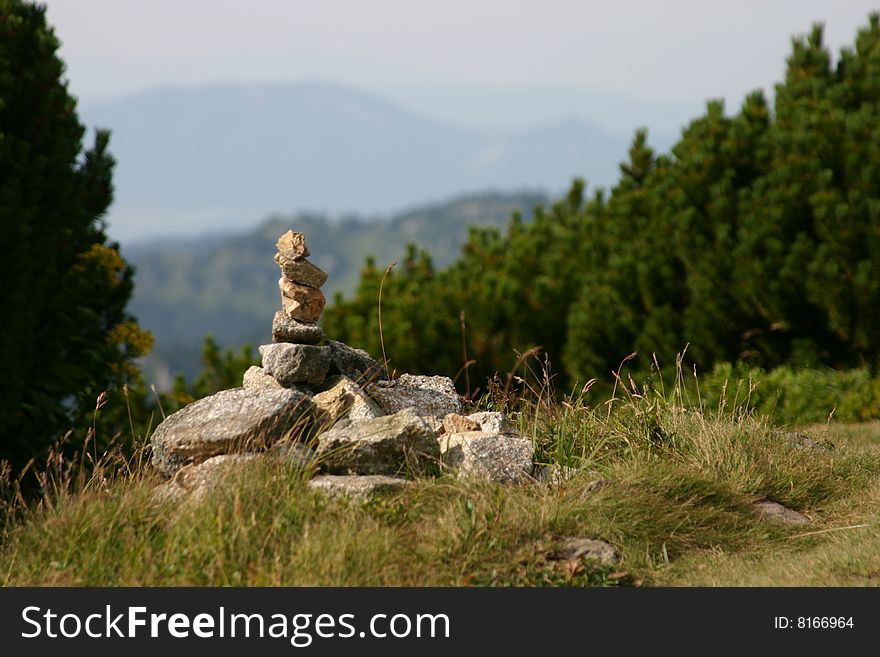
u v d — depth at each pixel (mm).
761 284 49250
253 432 22750
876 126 48688
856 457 28094
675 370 49812
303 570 18203
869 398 39562
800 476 25812
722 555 21516
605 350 54750
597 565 19484
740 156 53688
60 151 40875
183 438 23188
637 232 57250
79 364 42656
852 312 47188
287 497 20656
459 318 56750
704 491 23766
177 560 18844
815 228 48812
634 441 25969
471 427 25359
